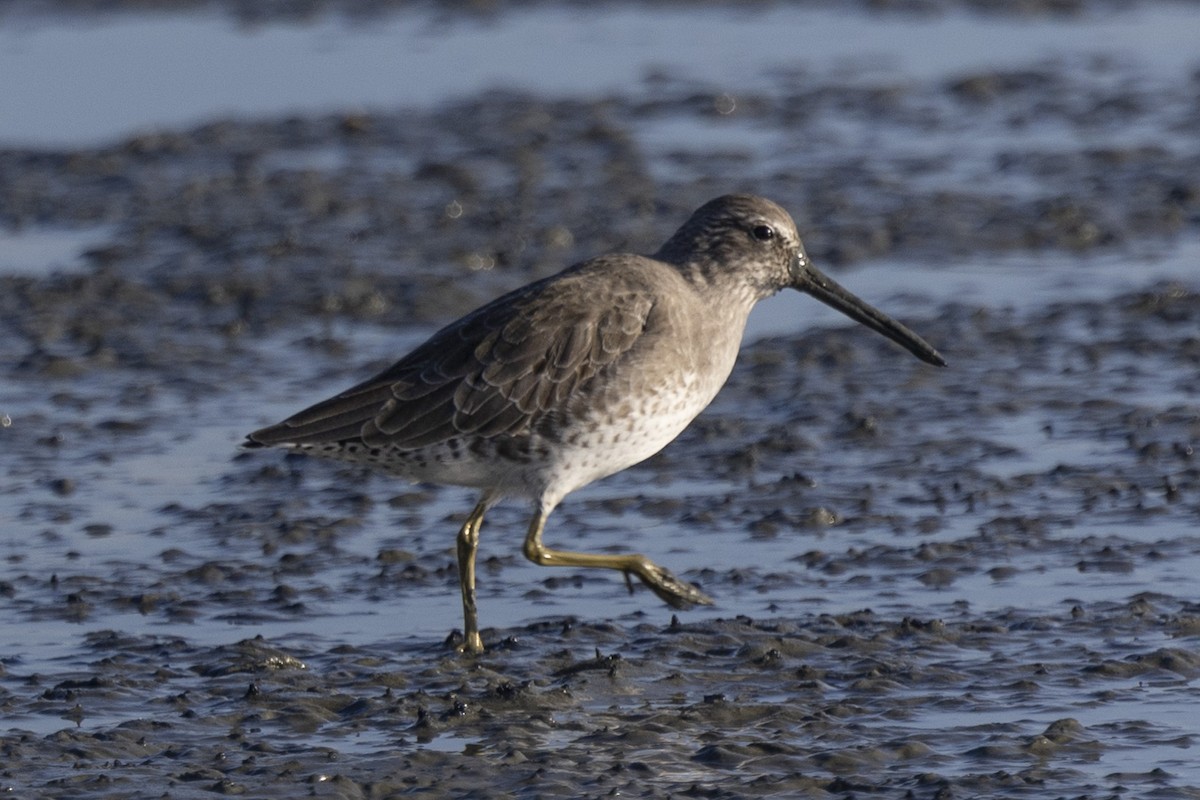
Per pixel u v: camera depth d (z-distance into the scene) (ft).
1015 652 36.63
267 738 33.32
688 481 47.93
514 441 37.93
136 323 60.95
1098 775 30.96
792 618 38.91
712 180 74.23
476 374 37.73
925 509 45.16
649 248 65.87
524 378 37.70
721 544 43.62
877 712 33.94
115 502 47.03
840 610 39.32
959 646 37.04
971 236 67.41
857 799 30.27
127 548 43.98
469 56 94.07
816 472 47.98
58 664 37.22
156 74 90.63
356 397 38.11
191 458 50.21
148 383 55.88
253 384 55.88
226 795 30.71
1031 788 30.37
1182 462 47.34
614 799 30.37
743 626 38.29
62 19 101.14
